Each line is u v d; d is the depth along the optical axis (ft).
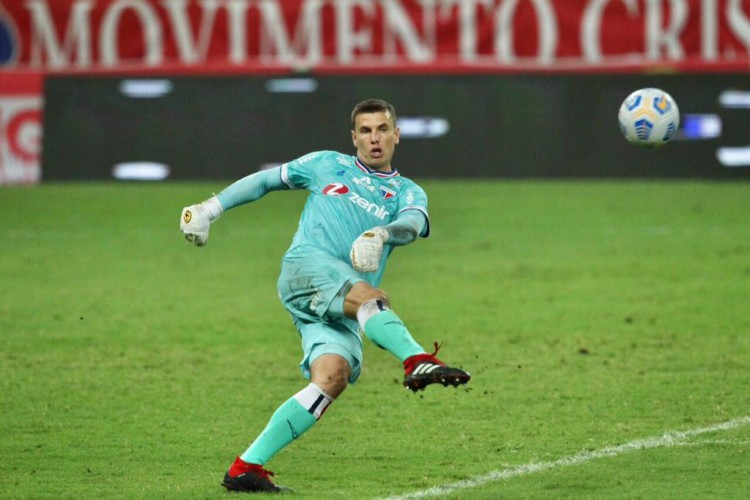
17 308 150.10
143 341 130.93
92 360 121.39
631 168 281.13
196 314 146.61
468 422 95.71
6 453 86.69
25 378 112.98
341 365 74.23
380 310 71.67
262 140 282.97
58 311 148.25
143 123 284.20
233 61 282.56
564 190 267.59
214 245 204.13
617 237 208.03
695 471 79.77
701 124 278.46
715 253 190.90
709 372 113.91
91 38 282.77
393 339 70.28
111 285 167.02
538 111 280.51
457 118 281.13
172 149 285.02
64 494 75.46
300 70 280.51
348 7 279.69
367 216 77.41
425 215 76.64
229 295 159.63
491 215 234.17
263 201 263.49
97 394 106.63
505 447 87.61
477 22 278.46
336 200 77.56
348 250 76.84
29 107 284.00
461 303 153.07
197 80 282.56
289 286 76.54
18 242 206.59
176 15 282.15
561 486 76.43
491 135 281.54
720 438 89.10
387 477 79.66
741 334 132.26
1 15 282.15
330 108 280.51
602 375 113.09
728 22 275.18
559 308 149.07
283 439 74.79
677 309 147.43
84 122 284.41
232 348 127.54
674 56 277.03
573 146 281.54
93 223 227.61
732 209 238.27
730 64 276.00
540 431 92.43
